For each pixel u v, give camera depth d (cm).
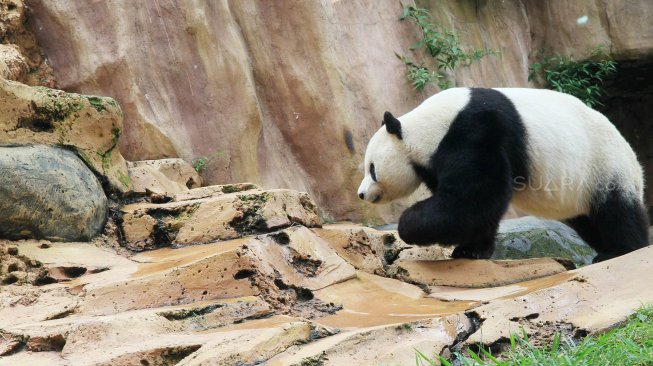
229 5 1246
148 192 984
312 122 1270
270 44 1267
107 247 880
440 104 945
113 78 1121
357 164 1277
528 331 650
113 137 963
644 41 1602
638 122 1853
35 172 841
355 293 799
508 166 913
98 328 617
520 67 1600
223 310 689
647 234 991
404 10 1402
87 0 1132
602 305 675
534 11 1664
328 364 580
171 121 1150
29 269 786
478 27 1566
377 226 1273
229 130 1192
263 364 578
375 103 1317
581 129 972
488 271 868
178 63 1169
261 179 1227
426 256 950
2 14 1081
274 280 759
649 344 565
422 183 1029
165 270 773
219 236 883
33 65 1110
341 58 1298
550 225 1293
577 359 540
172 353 592
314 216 929
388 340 621
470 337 640
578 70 1638
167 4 1169
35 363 580
